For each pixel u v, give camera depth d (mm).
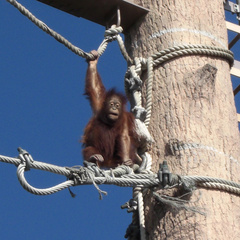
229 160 14398
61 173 12664
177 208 13648
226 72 15812
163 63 15578
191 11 16219
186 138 14430
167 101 15062
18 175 12188
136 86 15617
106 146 15312
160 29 16047
